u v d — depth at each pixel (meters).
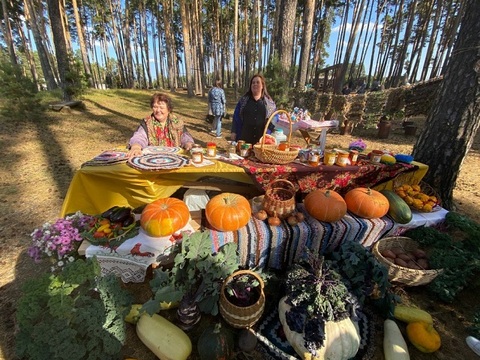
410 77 22.19
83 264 1.46
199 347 1.56
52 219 3.00
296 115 5.47
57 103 9.85
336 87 16.16
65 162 4.80
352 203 2.41
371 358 1.63
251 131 3.41
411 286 2.17
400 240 2.36
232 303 1.73
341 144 7.15
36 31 12.35
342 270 1.85
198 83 24.88
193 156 2.33
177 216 1.99
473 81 2.69
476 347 1.59
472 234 2.30
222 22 25.62
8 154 5.06
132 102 13.25
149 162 2.17
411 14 18.95
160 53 31.17
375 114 8.92
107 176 2.16
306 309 1.56
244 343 1.62
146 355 1.62
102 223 2.04
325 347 1.49
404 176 2.97
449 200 3.15
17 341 1.33
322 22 25.27
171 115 2.83
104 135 6.89
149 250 1.93
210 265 1.79
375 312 1.94
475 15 2.58
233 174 2.43
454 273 2.03
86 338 1.36
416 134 8.50
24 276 2.16
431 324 1.81
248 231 2.10
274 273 2.24
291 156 2.33
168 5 23.91
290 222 2.20
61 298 1.30
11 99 7.59
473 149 6.53
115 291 1.54
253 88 3.27
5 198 3.43
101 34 31.36
